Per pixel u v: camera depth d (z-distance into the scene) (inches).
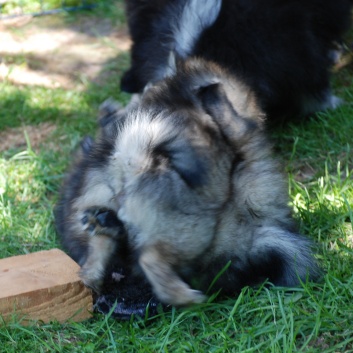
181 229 173.5
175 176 175.0
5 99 320.2
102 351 174.4
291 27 258.8
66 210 203.2
